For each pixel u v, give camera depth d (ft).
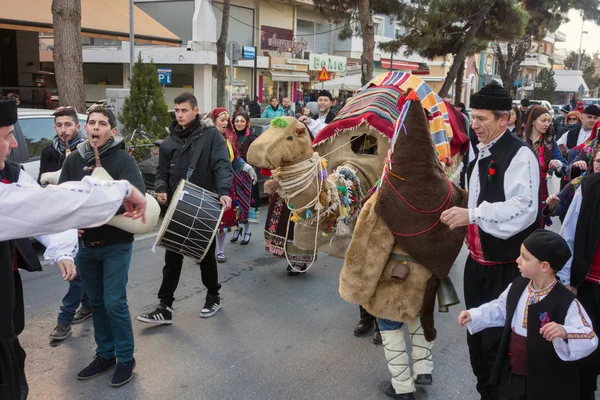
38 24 44.47
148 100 38.93
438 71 135.33
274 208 16.67
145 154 34.91
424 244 11.04
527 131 22.45
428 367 12.35
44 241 9.82
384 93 15.92
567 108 53.21
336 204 12.97
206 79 78.95
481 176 10.55
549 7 92.43
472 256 10.96
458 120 19.47
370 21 58.54
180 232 14.30
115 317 12.52
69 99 34.35
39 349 14.58
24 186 6.41
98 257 12.44
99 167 11.31
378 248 11.35
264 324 16.44
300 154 12.34
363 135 15.72
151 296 18.31
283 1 92.38
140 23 57.16
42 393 12.44
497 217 9.87
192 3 80.28
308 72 98.94
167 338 15.33
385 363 14.17
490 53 162.71
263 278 20.54
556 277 10.07
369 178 14.61
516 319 9.30
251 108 60.85
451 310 17.85
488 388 10.97
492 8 70.69
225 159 15.69
